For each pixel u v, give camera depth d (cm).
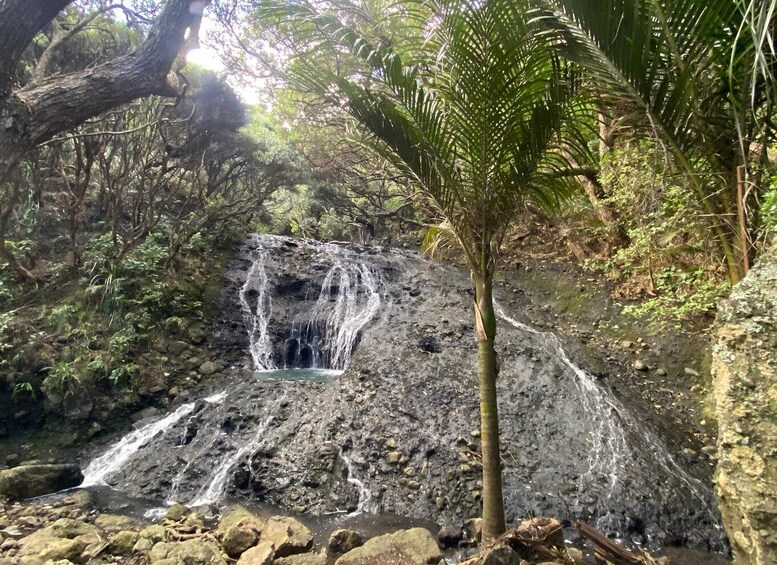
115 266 579
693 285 483
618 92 235
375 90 248
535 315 720
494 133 240
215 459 414
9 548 282
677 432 458
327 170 1148
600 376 538
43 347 488
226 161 1025
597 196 712
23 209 619
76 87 260
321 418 455
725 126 238
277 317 722
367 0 294
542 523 271
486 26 215
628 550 313
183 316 635
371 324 667
